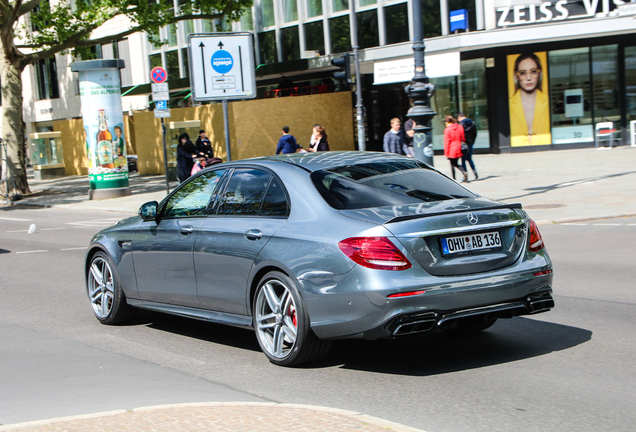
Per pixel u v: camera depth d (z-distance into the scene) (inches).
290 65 1235.9
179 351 241.6
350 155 242.8
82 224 704.4
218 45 684.1
